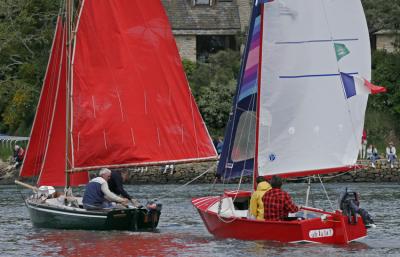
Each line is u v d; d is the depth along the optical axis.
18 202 161.62
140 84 119.94
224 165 103.25
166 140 120.25
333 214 95.56
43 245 100.62
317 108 99.88
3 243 102.62
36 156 121.44
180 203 153.38
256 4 99.62
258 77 99.62
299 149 99.94
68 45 119.31
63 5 125.06
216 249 93.94
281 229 95.19
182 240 102.56
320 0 99.12
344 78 99.69
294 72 99.25
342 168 100.56
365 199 160.62
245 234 98.44
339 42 99.69
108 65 119.06
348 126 100.31
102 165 118.50
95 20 118.81
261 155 99.75
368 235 106.62
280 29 98.88
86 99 118.19
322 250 92.19
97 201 110.81
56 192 119.56
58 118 120.06
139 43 120.19
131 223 110.88
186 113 121.19
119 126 118.62
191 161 121.00
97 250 96.50
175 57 121.44
